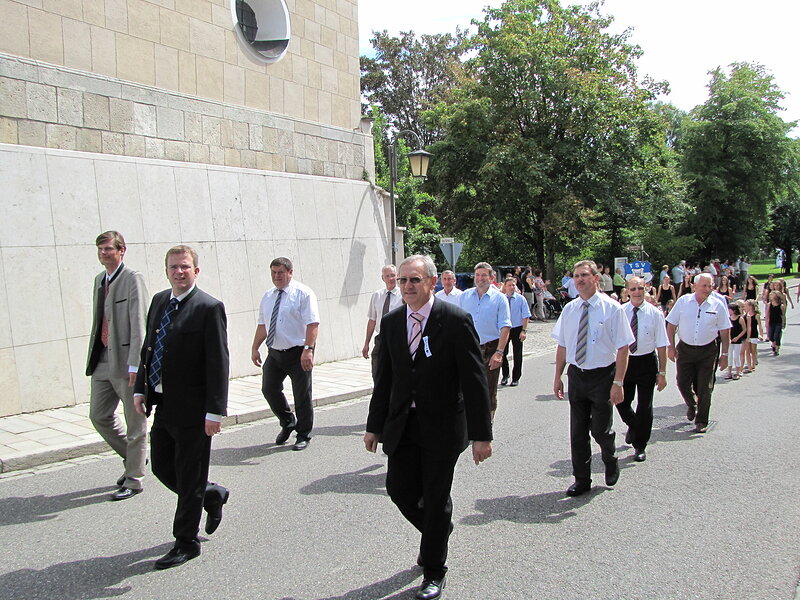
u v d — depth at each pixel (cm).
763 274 5347
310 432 666
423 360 338
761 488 522
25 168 795
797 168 3562
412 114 3888
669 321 746
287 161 1205
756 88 3662
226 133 1088
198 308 385
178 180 987
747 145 3494
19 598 342
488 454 341
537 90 2369
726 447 651
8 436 657
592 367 507
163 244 953
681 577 365
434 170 2527
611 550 403
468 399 340
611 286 2405
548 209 2302
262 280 1105
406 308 350
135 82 948
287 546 411
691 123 3578
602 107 2334
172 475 398
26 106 813
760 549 403
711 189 3478
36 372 779
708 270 2962
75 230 840
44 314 793
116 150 920
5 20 805
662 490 519
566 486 531
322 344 1212
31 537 427
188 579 365
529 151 2283
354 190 1342
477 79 2514
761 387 995
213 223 1034
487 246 3075
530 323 2072
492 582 360
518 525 445
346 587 355
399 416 342
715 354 719
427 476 340
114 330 502
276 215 1150
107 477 559
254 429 742
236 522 453
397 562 387
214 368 380
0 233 762
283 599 341
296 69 1233
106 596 345
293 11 1226
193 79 1042
